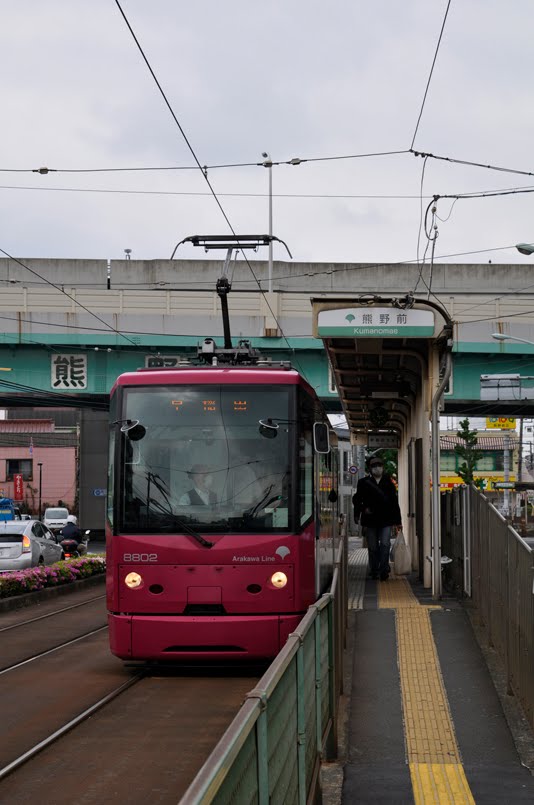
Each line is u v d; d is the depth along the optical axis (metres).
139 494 10.91
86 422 53.38
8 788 6.80
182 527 10.78
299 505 10.92
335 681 7.86
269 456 10.99
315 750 6.17
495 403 35.75
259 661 11.07
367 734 8.25
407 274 49.47
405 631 12.06
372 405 23.72
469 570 14.03
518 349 35.16
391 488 18.50
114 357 35.88
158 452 11.02
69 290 35.28
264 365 12.72
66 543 31.06
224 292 16.83
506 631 9.64
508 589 9.50
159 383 11.20
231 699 9.80
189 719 8.87
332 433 15.52
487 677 9.95
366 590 16.34
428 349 16.17
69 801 6.50
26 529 25.94
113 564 10.83
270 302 35.44
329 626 7.61
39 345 35.47
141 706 9.45
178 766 7.32
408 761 7.54
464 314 35.31
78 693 10.15
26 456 72.62
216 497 10.88
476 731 8.28
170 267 49.91
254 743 3.58
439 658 10.73
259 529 10.79
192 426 11.09
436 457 14.84
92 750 7.79
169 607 10.66
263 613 10.65
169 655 10.58
